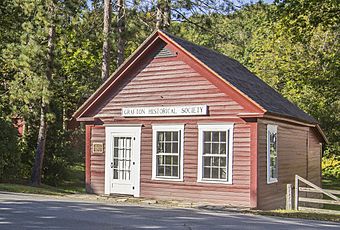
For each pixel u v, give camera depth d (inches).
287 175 878.4
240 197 749.3
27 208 622.5
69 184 1228.5
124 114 853.2
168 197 807.7
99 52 1406.3
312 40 1358.3
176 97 809.5
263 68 1465.3
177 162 804.6
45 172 1163.3
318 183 1124.5
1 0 1268.5
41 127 1071.6
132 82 853.2
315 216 667.4
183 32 1315.2
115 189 858.8
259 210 715.4
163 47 826.2
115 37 1128.8
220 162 771.4
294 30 1049.5
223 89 770.2
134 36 1181.7
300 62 1380.4
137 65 847.1
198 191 783.7
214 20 1269.7
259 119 751.1
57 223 505.7
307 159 1014.4
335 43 1344.7
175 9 1238.9
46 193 873.5
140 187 834.8
